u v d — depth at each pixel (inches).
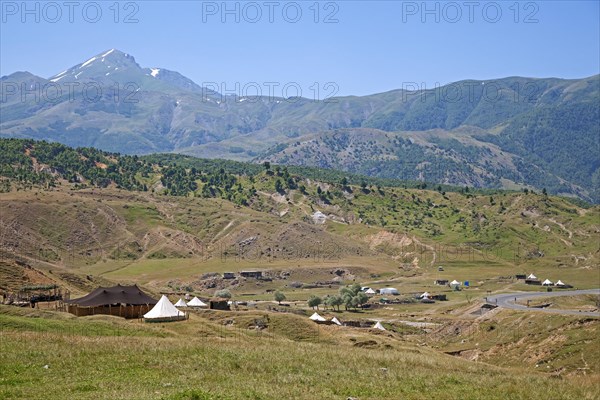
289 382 1707.7
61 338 2258.9
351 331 3937.0
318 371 1918.1
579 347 3804.1
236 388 1578.5
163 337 2659.9
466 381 1871.3
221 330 3110.2
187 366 1866.4
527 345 4183.1
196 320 3511.3
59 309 3801.7
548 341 4079.7
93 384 1585.9
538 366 3757.4
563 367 3612.2
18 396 1455.5
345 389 1636.3
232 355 2101.4
